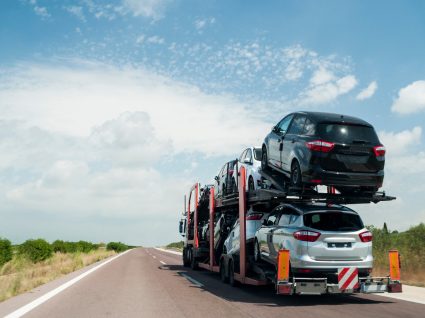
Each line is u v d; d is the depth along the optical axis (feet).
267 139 42.60
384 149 33.71
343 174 32.45
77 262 86.84
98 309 29.17
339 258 31.76
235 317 25.98
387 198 34.86
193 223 73.67
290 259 32.32
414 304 31.48
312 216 32.45
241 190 42.65
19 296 36.52
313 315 26.55
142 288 42.68
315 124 33.68
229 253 47.52
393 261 32.45
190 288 42.96
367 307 30.04
